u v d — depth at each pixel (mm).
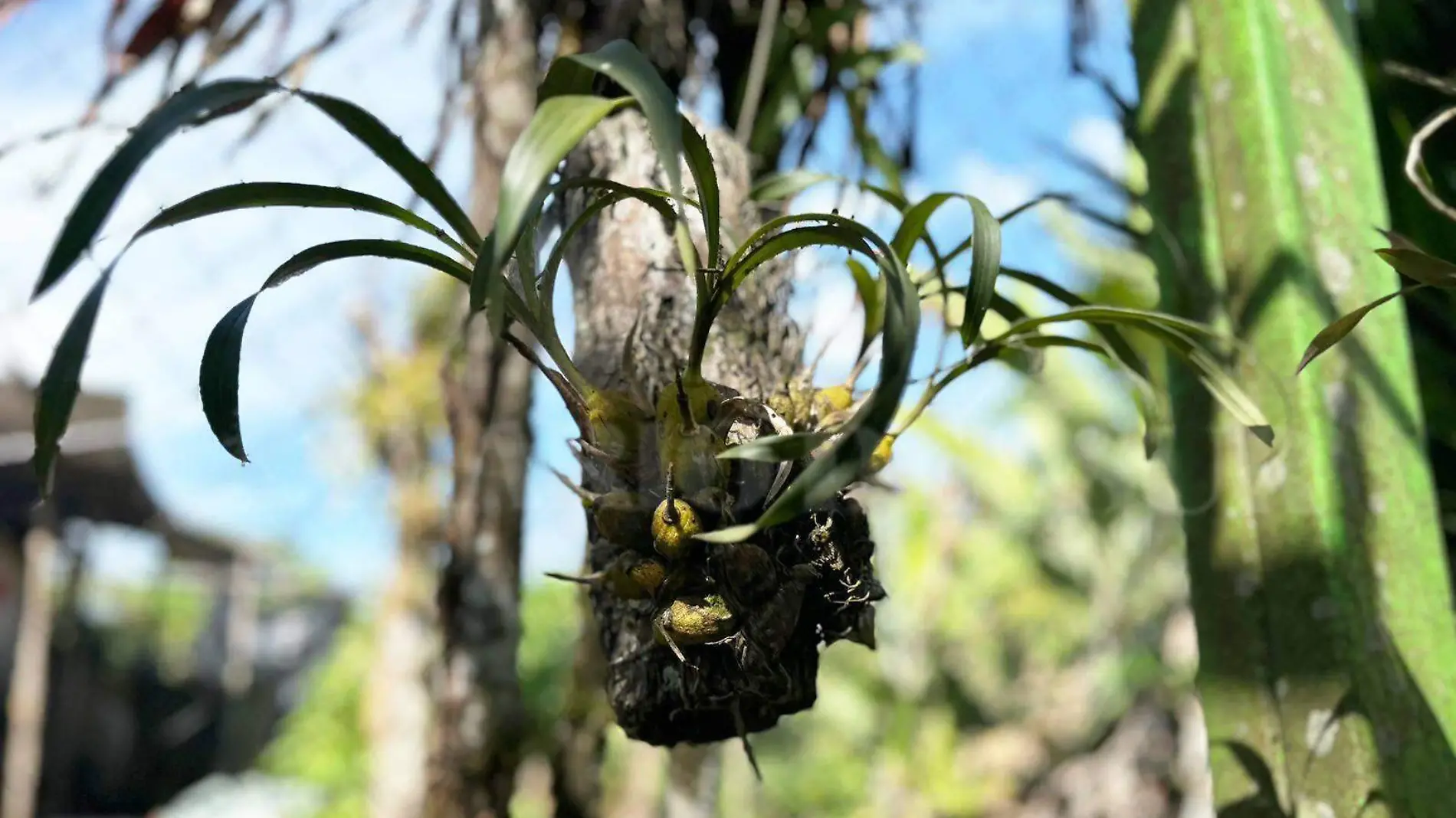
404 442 2818
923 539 2855
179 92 383
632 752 1566
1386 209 743
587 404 515
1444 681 653
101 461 4828
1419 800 626
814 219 437
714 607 496
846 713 3156
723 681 514
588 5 1019
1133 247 906
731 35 1049
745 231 698
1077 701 3516
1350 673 632
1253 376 695
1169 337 587
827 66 1062
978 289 462
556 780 1121
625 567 513
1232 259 717
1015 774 3350
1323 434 665
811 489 386
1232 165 724
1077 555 3514
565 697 1139
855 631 552
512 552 1091
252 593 6164
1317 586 648
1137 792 3242
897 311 386
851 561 534
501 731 1066
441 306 2230
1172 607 3234
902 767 2959
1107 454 2984
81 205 355
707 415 502
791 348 680
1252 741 667
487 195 973
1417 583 664
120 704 7035
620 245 689
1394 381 696
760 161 1036
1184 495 728
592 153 726
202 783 7020
